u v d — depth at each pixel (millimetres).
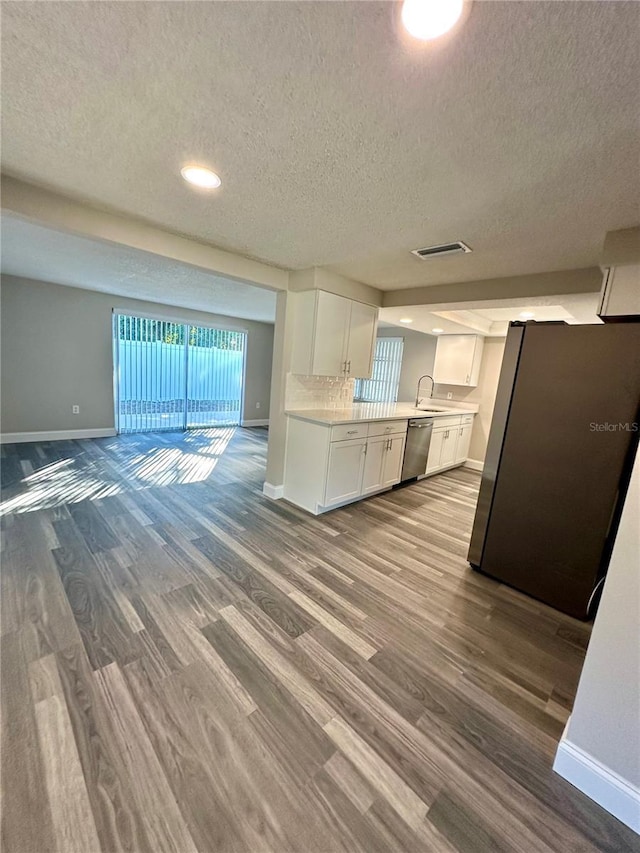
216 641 1757
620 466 2008
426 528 3275
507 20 861
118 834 1020
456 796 1174
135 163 1642
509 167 1472
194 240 2594
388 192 1740
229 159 1560
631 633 1121
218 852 1001
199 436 6488
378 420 3750
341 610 2062
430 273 3074
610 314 2057
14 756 1193
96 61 1067
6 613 1862
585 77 993
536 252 2396
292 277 3381
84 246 3215
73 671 1533
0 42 1008
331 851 1021
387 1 838
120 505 3297
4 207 1851
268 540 2830
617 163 1392
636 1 791
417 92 1104
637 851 1063
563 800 1182
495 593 2346
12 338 4969
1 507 3119
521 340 2305
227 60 1039
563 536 2197
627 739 1134
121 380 6090
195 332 6922
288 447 3680
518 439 2348
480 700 1543
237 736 1312
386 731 1375
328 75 1065
